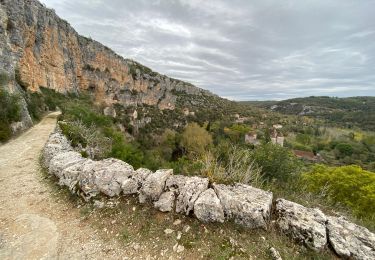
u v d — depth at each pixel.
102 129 25.81
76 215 4.93
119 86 68.88
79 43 53.16
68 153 8.16
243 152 8.41
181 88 132.12
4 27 22.06
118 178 5.42
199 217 4.29
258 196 4.57
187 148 47.16
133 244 4.00
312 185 10.73
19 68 24.56
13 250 3.92
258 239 3.83
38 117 22.06
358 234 3.87
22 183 6.79
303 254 3.57
